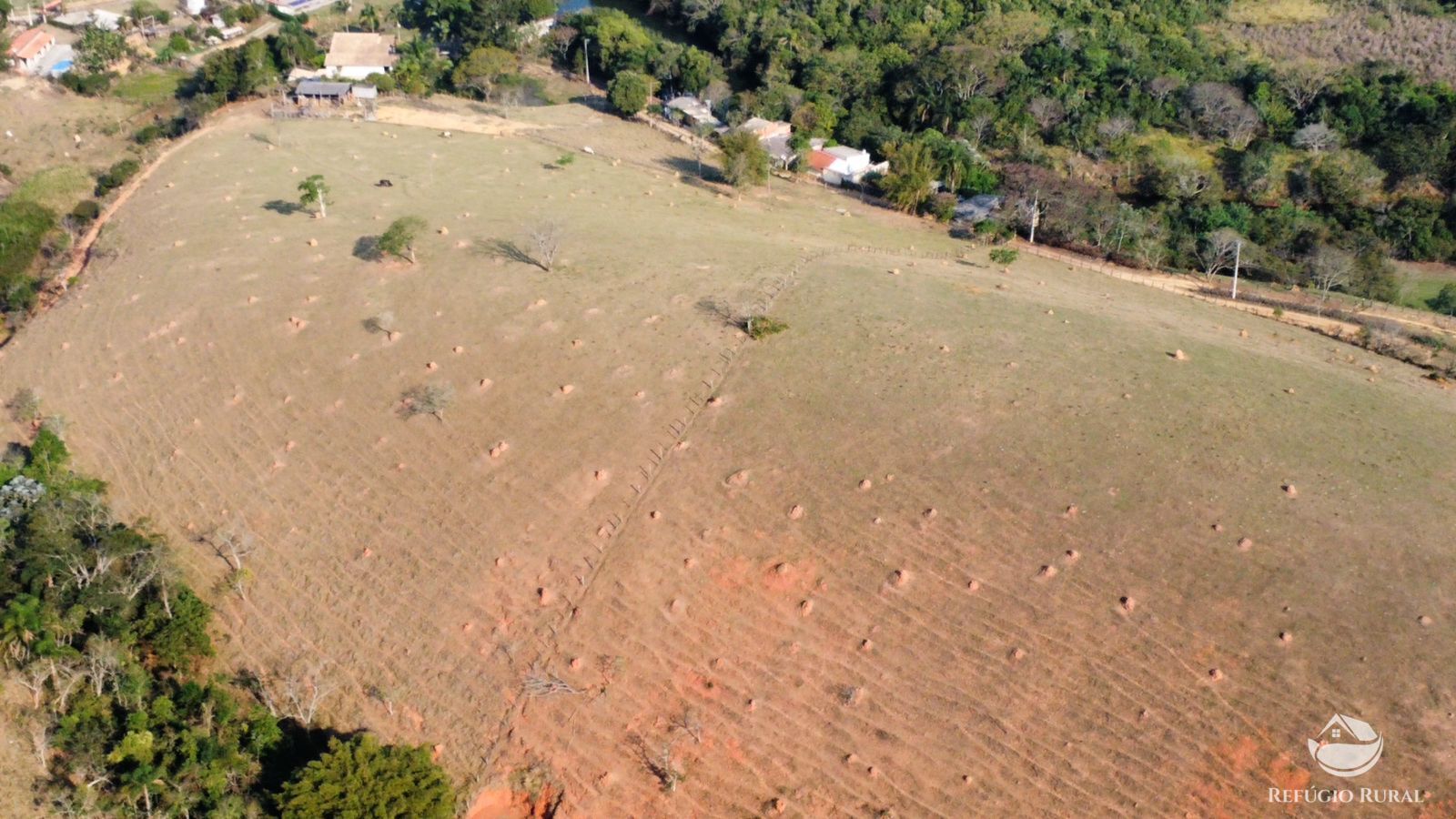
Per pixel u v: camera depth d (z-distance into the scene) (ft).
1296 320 281.33
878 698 159.12
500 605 174.91
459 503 191.72
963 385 206.80
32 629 161.99
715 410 203.41
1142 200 382.01
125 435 219.20
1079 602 165.89
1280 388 210.38
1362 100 390.63
